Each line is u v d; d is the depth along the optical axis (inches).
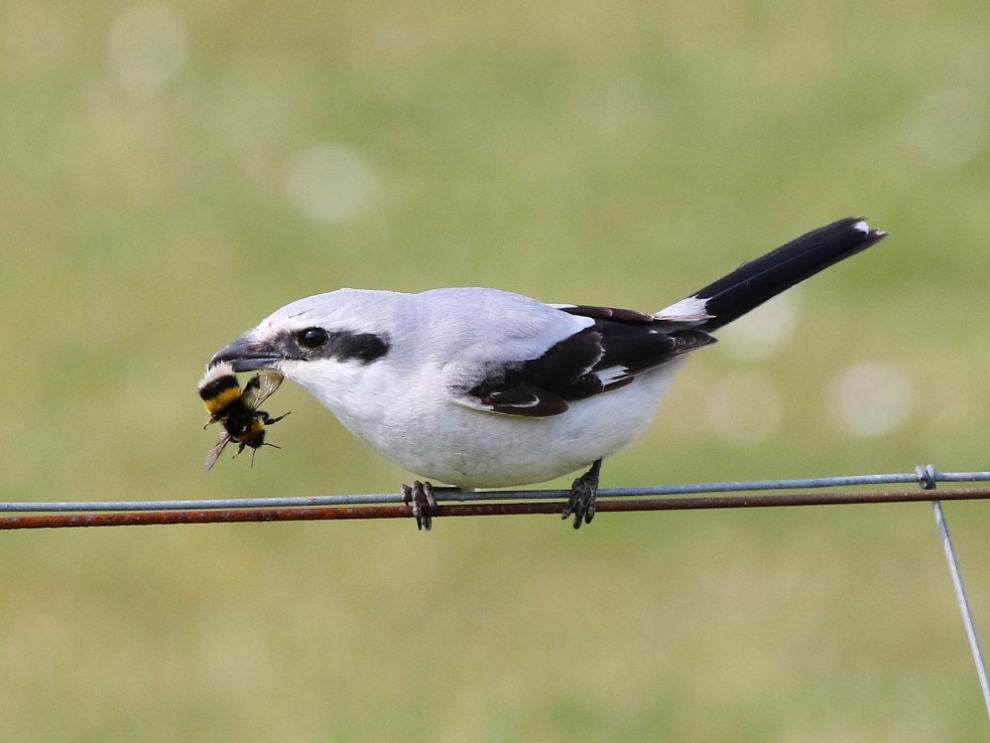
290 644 458.9
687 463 529.3
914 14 857.5
